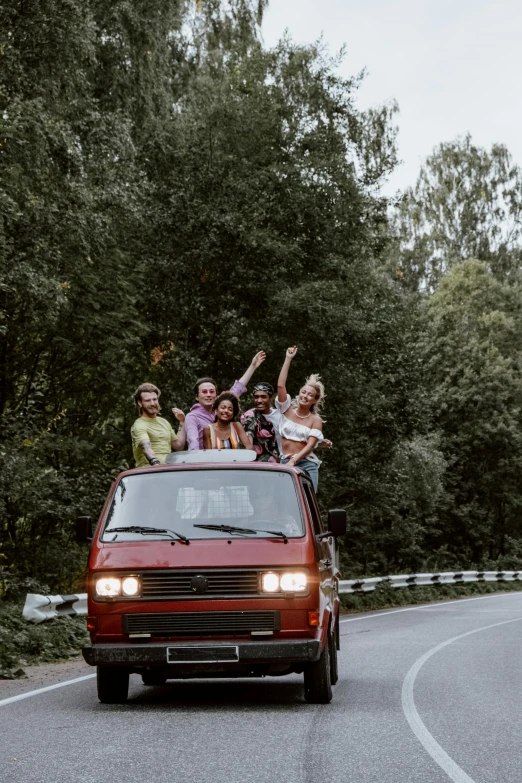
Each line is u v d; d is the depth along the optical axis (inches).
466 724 307.4
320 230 1159.0
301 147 1182.3
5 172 749.9
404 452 1585.9
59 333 930.1
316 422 474.6
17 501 866.8
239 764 243.8
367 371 1215.6
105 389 1013.8
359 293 1189.1
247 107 1130.7
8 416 817.5
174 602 335.3
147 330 1004.6
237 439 443.5
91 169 921.5
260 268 1097.4
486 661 503.2
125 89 1191.6
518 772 238.1
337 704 348.8
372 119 1966.0
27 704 354.3
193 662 330.3
